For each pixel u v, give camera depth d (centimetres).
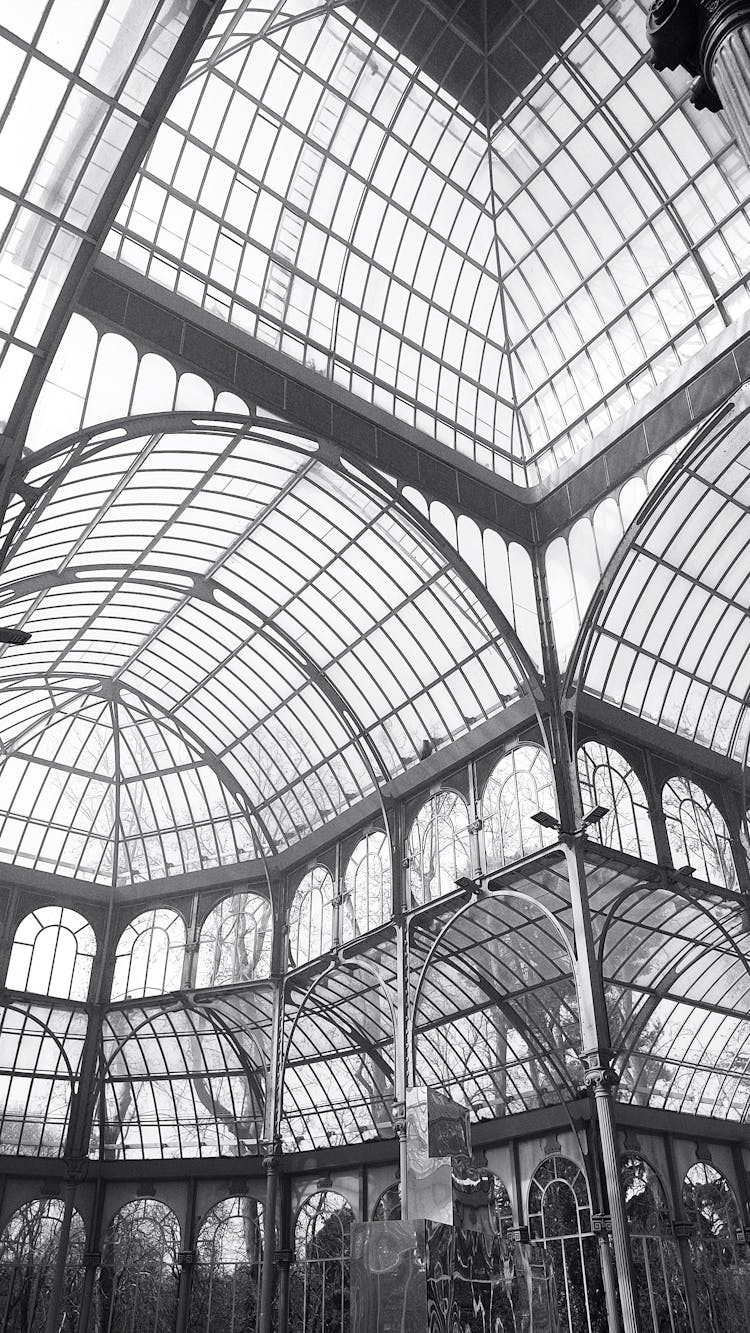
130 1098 4469
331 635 3466
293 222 2658
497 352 3158
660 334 2808
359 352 2855
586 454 2934
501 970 3503
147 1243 4106
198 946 4112
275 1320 3866
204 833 4353
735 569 3094
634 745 3053
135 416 2323
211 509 3064
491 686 3117
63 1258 3703
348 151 2658
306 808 3919
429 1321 930
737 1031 3888
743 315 2538
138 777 4441
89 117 1908
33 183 1964
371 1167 3941
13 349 2141
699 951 3419
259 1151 4444
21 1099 4188
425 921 3156
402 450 2830
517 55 2631
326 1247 3922
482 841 2984
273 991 3706
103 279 2303
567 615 2903
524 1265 1451
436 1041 3922
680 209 2670
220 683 3944
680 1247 3434
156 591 3491
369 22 2478
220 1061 4469
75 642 3812
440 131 2759
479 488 2986
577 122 2703
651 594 2989
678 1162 3647
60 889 4275
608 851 2711
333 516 3039
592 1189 3284
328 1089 4356
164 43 1817
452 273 2984
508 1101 3828
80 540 3027
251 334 2616
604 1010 2384
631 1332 2028
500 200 2947
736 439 2702
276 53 2431
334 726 3675
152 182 2398
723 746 3356
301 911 3775
